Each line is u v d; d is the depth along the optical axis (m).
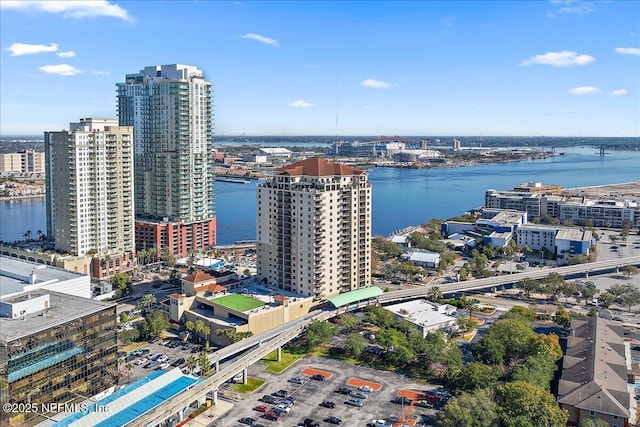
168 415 191.50
